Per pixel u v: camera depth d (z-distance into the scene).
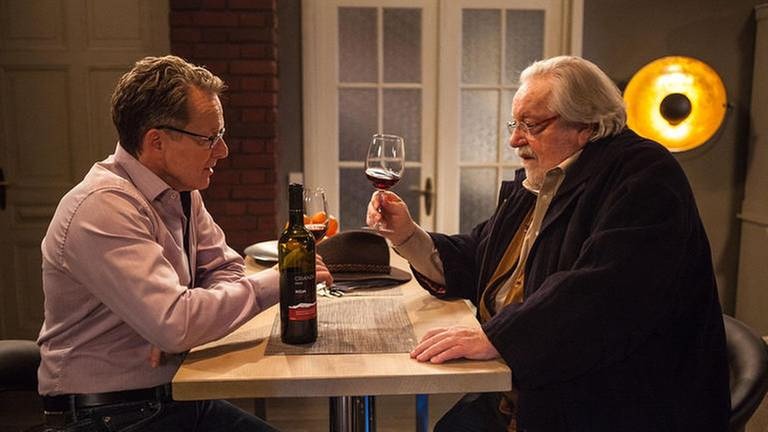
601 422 1.44
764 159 3.71
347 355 1.29
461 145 3.93
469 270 1.85
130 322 1.30
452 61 3.83
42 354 1.46
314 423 3.06
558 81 1.57
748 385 1.59
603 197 1.49
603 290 1.34
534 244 1.59
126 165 1.43
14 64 3.62
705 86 3.77
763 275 3.71
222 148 1.48
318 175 3.86
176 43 3.47
